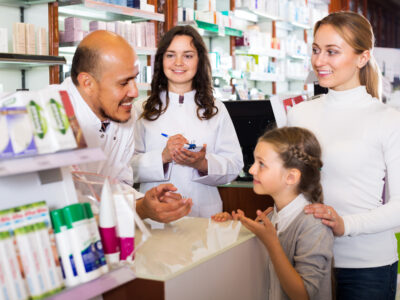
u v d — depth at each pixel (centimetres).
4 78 394
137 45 475
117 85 163
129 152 216
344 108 182
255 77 695
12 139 96
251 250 165
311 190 168
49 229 104
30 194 111
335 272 176
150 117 261
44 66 394
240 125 329
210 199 263
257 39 701
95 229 112
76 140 110
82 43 165
